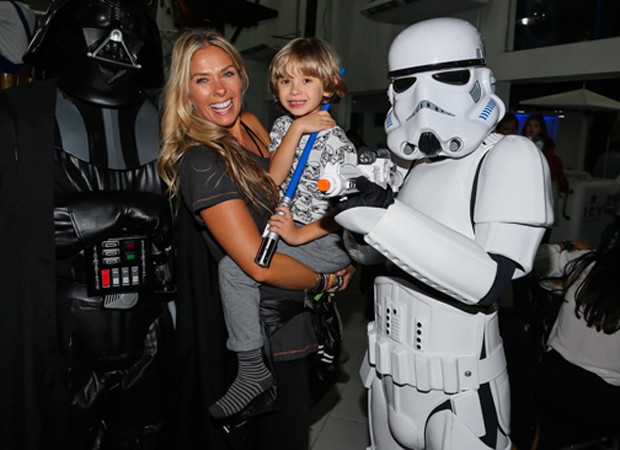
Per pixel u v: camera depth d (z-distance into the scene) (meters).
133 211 1.33
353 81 6.57
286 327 1.37
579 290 1.73
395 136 1.12
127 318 1.38
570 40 4.18
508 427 1.23
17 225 1.27
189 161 1.28
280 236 1.30
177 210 1.44
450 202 1.14
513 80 4.55
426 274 1.04
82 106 1.36
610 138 5.94
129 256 1.35
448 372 1.15
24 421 1.30
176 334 1.50
